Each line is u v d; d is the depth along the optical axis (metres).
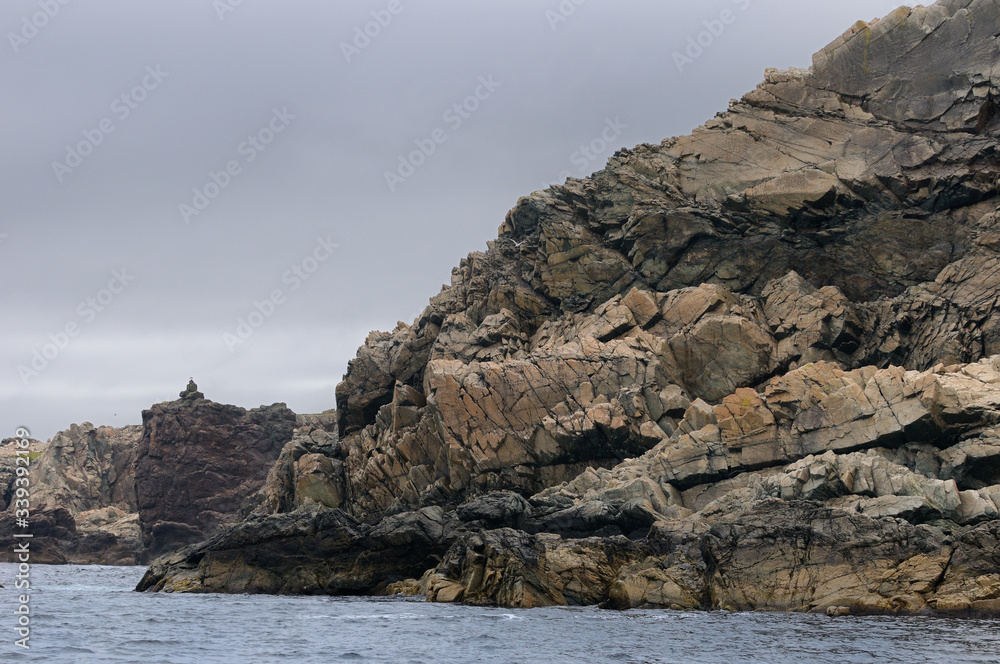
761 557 54.88
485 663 40.06
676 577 56.12
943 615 48.94
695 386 77.44
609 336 80.75
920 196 78.56
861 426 63.41
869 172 80.31
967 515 54.22
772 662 38.81
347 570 70.62
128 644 45.81
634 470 69.94
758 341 76.50
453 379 81.25
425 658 41.41
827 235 80.44
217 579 74.50
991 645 41.34
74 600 68.25
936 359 71.06
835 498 58.28
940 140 79.56
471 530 67.94
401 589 67.31
